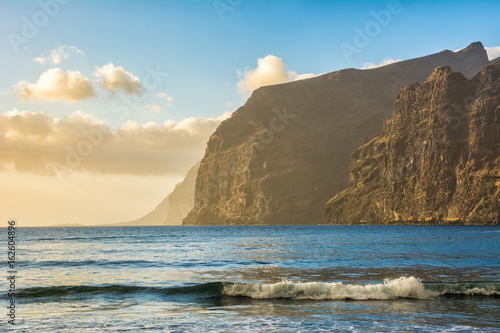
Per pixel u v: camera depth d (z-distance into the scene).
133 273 40.31
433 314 21.88
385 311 22.64
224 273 39.31
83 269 43.97
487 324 19.88
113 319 21.78
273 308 23.80
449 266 42.78
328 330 18.98
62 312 23.70
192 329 19.47
